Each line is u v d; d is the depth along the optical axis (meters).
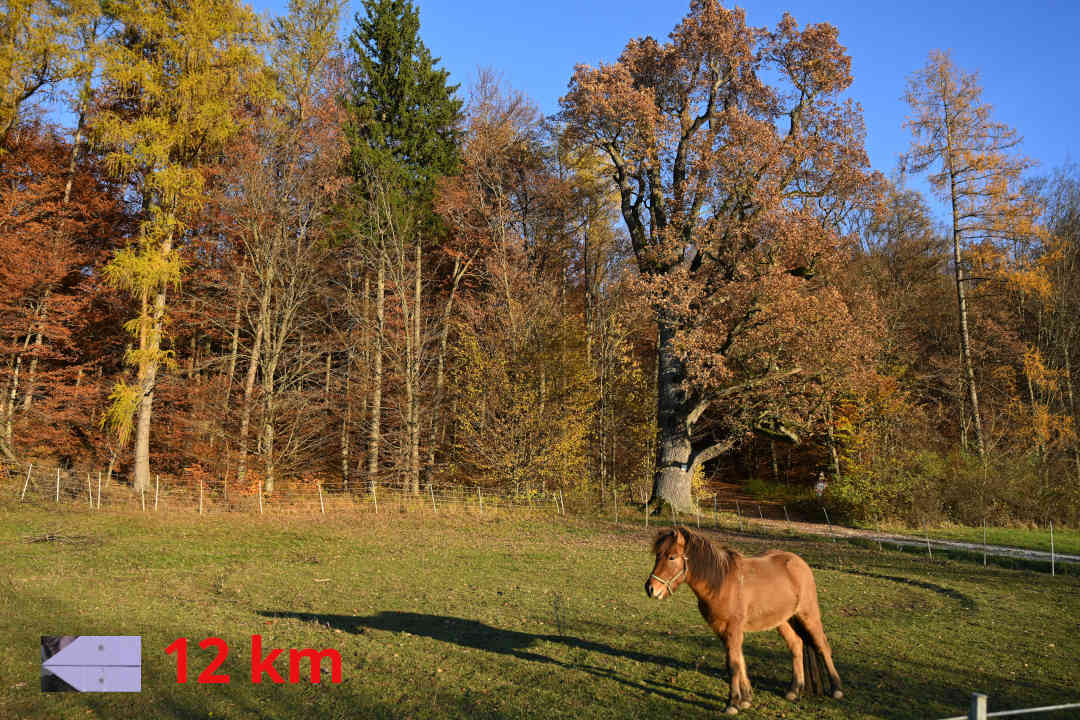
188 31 24.36
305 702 7.01
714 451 29.78
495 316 31.83
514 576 15.13
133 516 21.62
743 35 28.62
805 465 44.22
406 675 8.05
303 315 33.88
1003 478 28.25
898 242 42.41
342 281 36.50
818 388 27.09
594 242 39.97
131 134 23.56
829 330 25.81
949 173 33.53
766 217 25.62
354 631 10.24
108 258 30.78
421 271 36.88
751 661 8.98
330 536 20.14
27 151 28.78
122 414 24.05
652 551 7.33
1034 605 13.33
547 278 36.53
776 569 7.41
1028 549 20.97
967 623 11.62
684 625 10.97
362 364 32.06
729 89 30.39
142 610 10.70
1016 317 39.31
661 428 29.62
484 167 34.31
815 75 27.83
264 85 26.38
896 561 18.69
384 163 31.70
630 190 31.30
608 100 27.69
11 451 27.12
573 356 29.80
